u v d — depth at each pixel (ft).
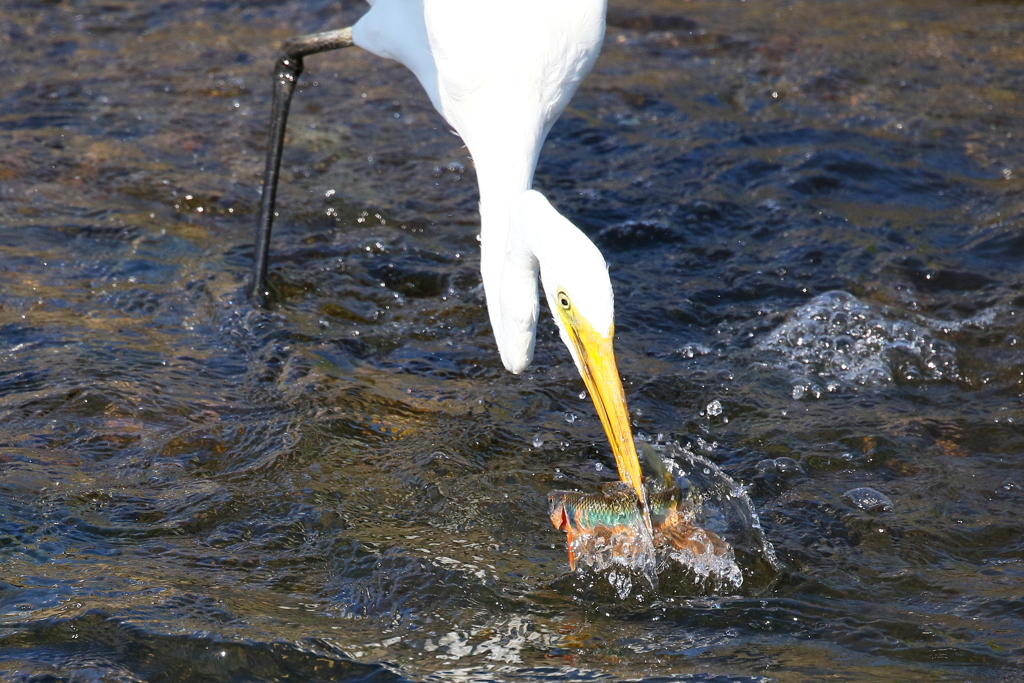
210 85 51.52
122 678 19.21
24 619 20.56
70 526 23.61
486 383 30.89
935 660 20.15
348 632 20.70
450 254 38.17
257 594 21.72
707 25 61.36
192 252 37.32
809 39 59.36
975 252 38.91
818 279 37.01
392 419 28.71
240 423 28.09
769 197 42.70
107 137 45.55
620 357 32.42
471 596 21.86
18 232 37.45
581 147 46.91
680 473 26.02
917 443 28.30
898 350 33.06
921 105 51.42
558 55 30.66
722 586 22.17
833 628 21.07
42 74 51.52
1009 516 25.16
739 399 30.35
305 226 39.63
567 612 21.47
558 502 22.18
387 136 47.67
